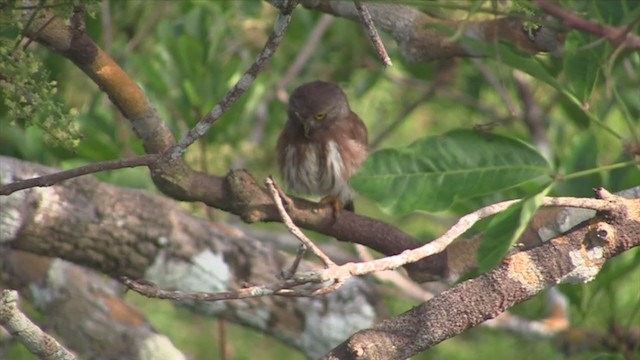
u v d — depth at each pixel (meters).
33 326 6.87
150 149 8.64
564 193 9.62
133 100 8.38
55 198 10.02
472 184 7.61
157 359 11.13
